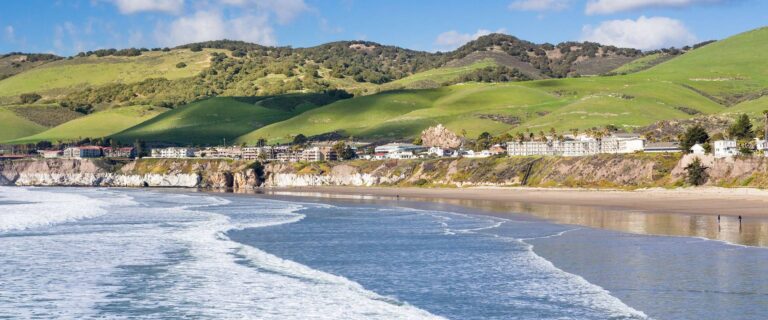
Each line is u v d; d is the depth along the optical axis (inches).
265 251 2989.7
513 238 3366.1
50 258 2770.7
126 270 2519.7
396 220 4441.4
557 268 2486.5
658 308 1876.2
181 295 2126.0
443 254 2874.0
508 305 1961.1
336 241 3326.8
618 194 6628.9
